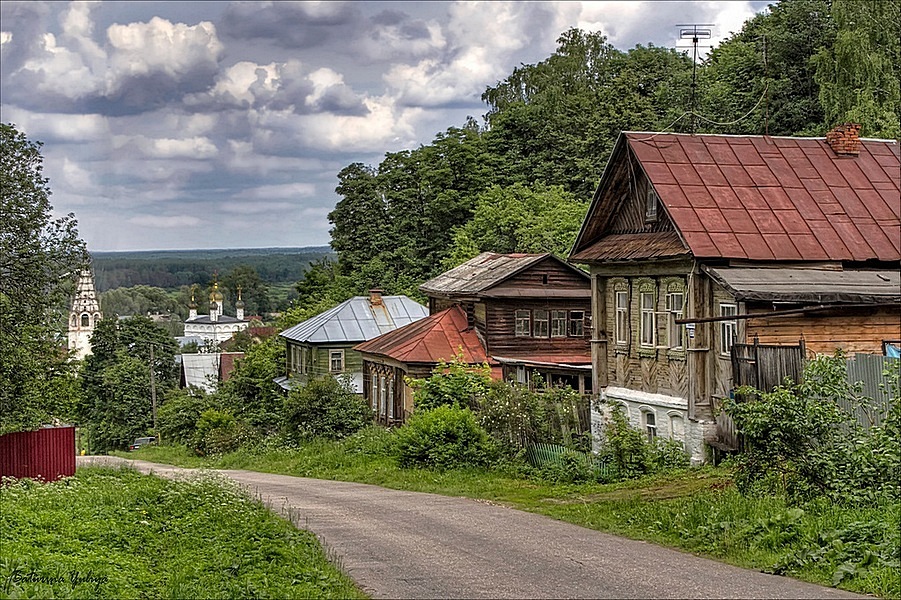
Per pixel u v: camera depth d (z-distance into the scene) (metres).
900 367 16.84
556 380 37.47
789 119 52.97
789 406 16.16
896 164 28.58
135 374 82.06
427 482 26.14
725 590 11.74
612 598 11.59
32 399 31.02
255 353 60.25
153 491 21.14
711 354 25.05
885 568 11.80
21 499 19.89
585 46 81.12
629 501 19.56
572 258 30.91
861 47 45.84
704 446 24.66
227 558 13.88
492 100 83.50
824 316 24.30
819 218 26.19
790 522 14.10
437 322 43.59
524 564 13.88
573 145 66.94
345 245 73.06
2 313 31.34
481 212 61.81
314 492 25.11
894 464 14.89
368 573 13.50
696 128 56.66
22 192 32.09
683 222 25.38
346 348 52.50
